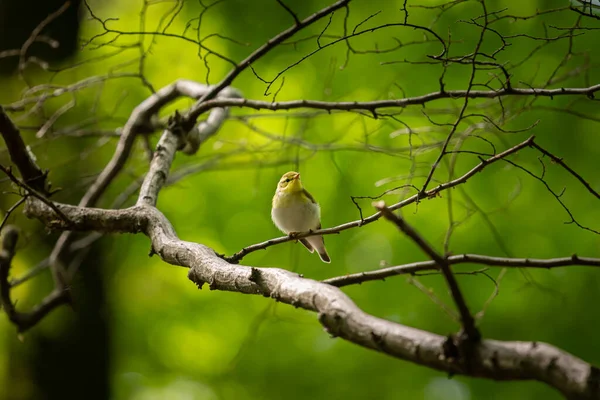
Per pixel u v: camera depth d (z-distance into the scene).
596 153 13.87
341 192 14.70
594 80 12.78
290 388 15.67
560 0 12.61
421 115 9.83
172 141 7.23
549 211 14.01
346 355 15.76
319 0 13.71
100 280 11.98
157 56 13.14
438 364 2.68
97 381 11.66
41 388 11.34
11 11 11.47
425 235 14.27
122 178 13.63
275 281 3.68
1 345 11.52
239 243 15.45
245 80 13.87
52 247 11.38
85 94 12.13
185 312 16.16
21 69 8.41
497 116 9.06
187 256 4.72
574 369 2.35
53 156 11.83
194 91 8.83
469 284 14.19
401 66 13.12
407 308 14.78
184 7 13.47
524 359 2.48
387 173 14.18
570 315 14.01
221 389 16.22
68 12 11.73
